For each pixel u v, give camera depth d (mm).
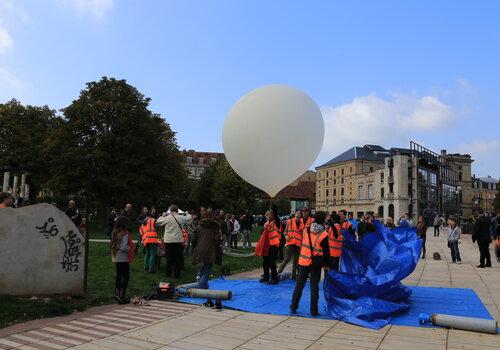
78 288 9375
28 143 47906
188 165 132125
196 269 14688
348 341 6629
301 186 134250
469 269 15594
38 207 9234
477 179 161375
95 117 39156
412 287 11555
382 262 9109
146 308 8820
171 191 44625
